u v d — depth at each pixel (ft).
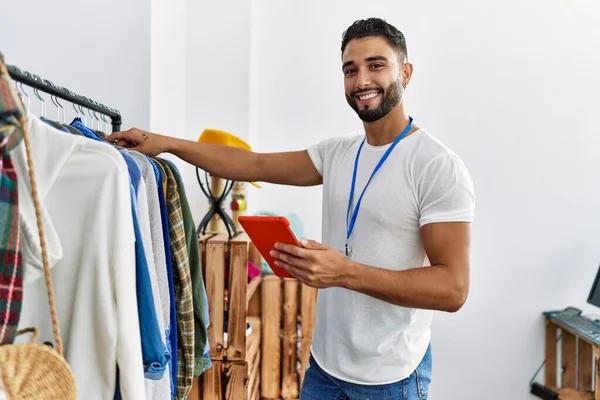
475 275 7.53
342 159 4.09
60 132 2.19
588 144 7.46
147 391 2.92
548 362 7.37
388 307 3.65
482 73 7.47
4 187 1.71
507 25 7.43
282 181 4.56
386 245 3.59
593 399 6.95
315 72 7.68
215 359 5.19
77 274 2.23
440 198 3.32
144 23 4.87
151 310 2.39
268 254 3.26
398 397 3.70
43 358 1.78
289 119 7.73
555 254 7.49
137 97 4.86
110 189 2.22
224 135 5.18
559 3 7.39
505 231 7.50
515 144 7.46
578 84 7.43
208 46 6.98
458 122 7.51
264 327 6.98
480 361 7.55
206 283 5.14
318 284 3.06
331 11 7.61
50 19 4.52
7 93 1.62
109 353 2.21
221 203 5.57
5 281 1.71
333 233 4.02
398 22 7.52
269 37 7.68
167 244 3.26
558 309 7.50
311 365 4.25
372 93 3.58
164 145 4.16
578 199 7.48
